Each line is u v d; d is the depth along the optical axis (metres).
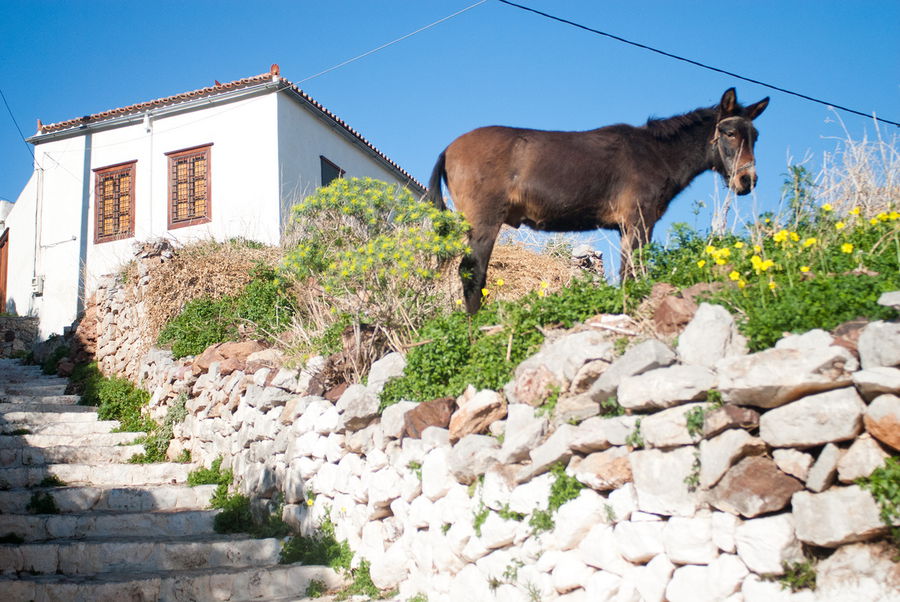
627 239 5.90
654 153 6.07
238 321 9.63
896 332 2.86
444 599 4.73
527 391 4.39
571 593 3.83
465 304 6.20
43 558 6.22
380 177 19.77
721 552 3.20
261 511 7.07
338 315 7.02
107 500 7.46
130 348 11.26
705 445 3.28
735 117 5.99
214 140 16.00
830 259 4.04
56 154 17.72
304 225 7.50
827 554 2.96
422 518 5.00
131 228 16.66
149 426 9.62
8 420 9.55
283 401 7.09
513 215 6.30
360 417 5.69
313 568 5.91
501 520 4.23
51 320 17.33
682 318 3.97
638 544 3.48
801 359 3.04
